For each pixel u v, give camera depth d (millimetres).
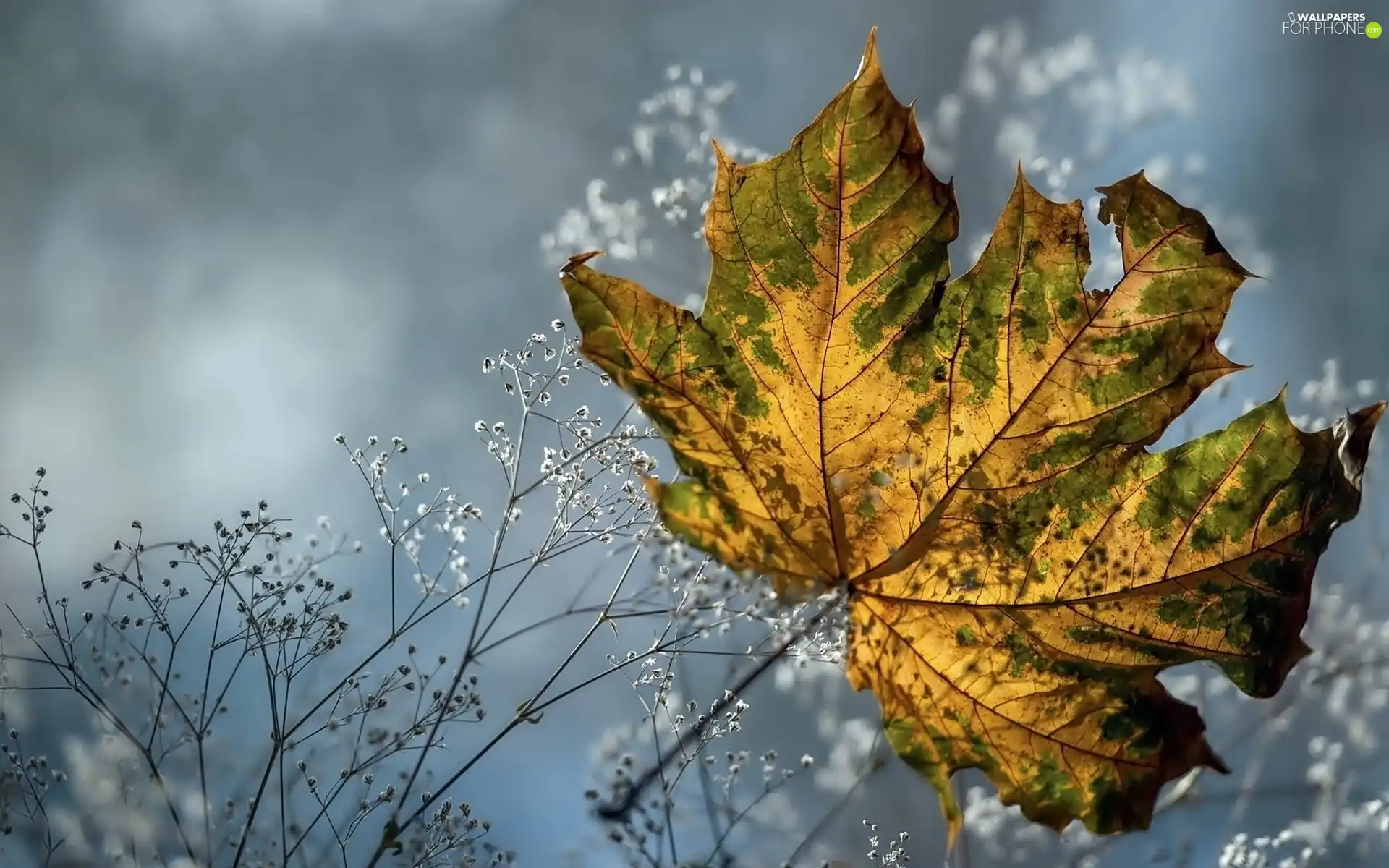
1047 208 435
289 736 461
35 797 458
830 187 430
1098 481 442
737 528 432
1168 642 439
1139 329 436
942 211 432
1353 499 433
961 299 436
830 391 438
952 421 441
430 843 455
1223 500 439
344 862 457
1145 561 441
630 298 430
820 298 434
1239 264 432
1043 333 438
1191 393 437
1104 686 438
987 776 436
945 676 442
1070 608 443
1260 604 437
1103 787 435
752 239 433
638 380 430
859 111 427
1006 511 443
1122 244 435
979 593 444
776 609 460
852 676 439
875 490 442
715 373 434
